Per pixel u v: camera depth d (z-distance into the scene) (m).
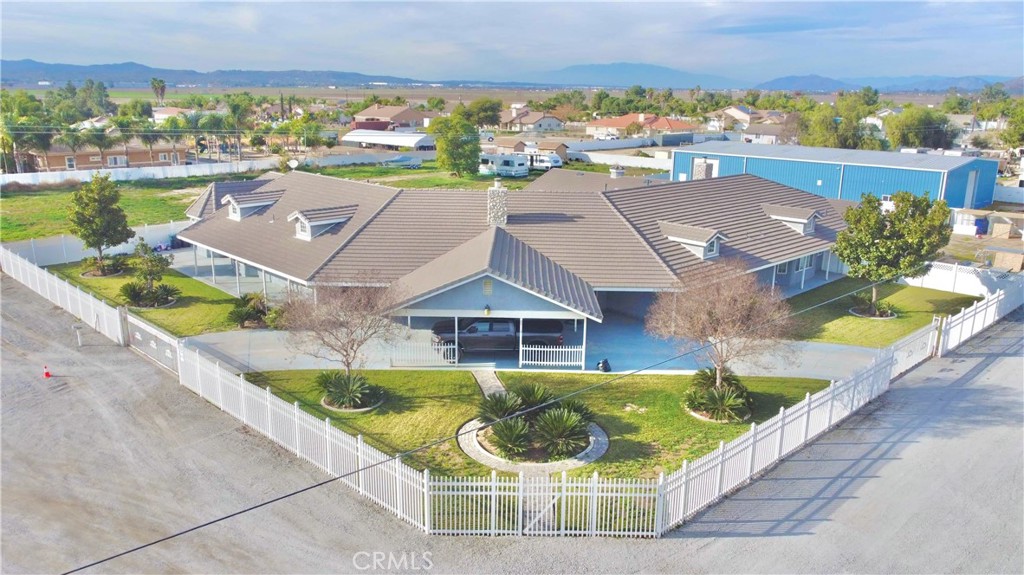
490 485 15.91
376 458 17.17
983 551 15.69
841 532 16.31
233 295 35.59
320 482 18.27
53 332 30.28
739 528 16.47
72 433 20.94
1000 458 19.92
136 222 55.09
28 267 36.69
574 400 21.78
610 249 31.06
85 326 31.14
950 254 46.44
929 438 21.14
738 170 66.19
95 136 83.50
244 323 30.89
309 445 19.20
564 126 177.12
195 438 20.67
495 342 27.30
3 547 15.47
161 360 26.47
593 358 27.58
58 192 69.06
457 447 20.14
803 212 38.16
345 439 17.92
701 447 20.31
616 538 16.03
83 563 14.95
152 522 16.45
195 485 18.08
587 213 33.47
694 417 22.31
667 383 25.16
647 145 121.69
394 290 26.28
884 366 24.23
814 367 26.94
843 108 103.38
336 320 23.06
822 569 14.98
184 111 181.12
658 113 190.50
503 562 15.14
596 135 157.00
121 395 23.70
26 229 51.66
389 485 16.92
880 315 33.25
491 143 120.00
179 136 106.50
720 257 32.31
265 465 19.14
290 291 29.14
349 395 22.64
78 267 41.19
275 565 14.96
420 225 32.50
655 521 15.98
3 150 78.69
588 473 18.72
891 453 20.20
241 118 118.31
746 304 22.75
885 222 32.53
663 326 24.94
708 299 23.17
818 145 99.19
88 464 19.14
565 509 16.70
